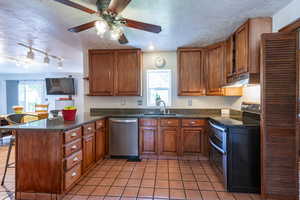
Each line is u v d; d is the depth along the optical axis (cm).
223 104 358
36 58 442
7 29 248
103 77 352
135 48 346
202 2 180
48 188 195
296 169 192
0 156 336
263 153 198
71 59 453
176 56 369
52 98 719
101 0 161
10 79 721
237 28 250
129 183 237
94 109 387
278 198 195
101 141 311
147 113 373
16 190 198
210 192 215
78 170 229
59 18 213
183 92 338
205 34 272
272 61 193
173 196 206
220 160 237
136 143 330
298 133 191
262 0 179
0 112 718
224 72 298
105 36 277
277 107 194
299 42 187
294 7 181
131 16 212
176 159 323
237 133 214
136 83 347
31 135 196
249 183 212
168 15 210
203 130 316
